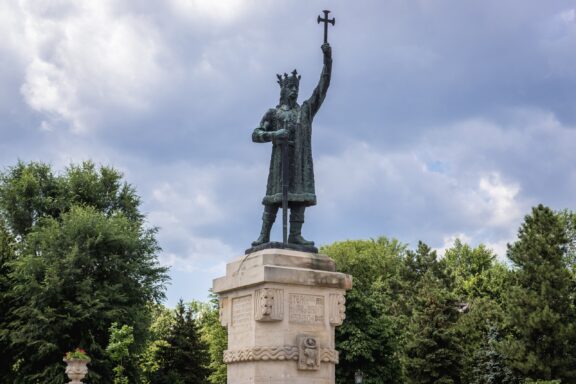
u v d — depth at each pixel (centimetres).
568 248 6538
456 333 5294
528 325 4594
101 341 4725
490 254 8625
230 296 1778
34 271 4625
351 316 4888
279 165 1853
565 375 4519
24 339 4466
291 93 1912
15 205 5506
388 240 9100
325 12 1911
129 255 4984
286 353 1631
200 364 5794
